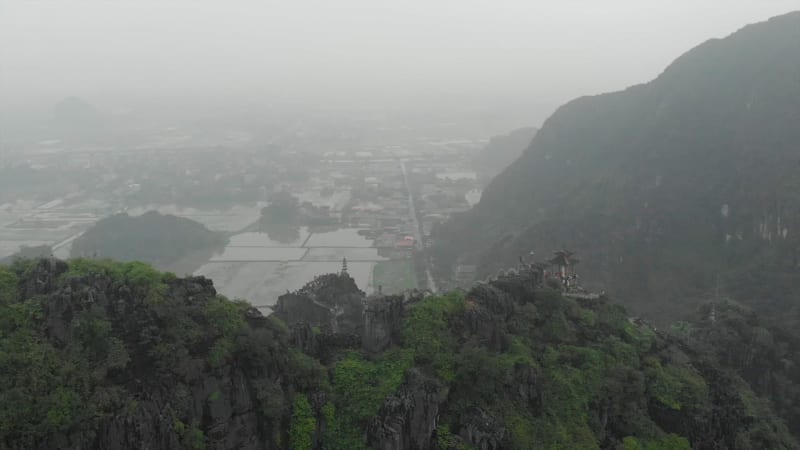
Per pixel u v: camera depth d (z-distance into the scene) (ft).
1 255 498.69
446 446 127.34
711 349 225.56
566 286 203.92
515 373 146.41
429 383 131.54
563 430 141.38
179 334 113.80
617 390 157.58
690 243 426.10
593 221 462.19
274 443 117.91
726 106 485.15
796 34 503.20
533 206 548.72
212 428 110.32
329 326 168.14
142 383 105.70
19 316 107.24
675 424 161.07
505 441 133.49
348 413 126.93
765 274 365.61
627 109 577.84
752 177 423.64
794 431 218.38
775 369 239.91
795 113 441.68
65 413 96.12
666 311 370.32
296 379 127.34
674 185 458.09
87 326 106.93
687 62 553.64
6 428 91.76
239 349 118.73
